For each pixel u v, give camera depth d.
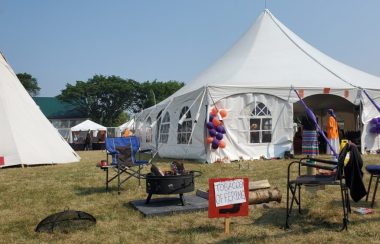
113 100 51.81
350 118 17.89
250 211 4.92
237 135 11.70
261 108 11.91
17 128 11.94
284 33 15.41
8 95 12.37
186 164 10.78
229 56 15.25
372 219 4.37
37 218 4.80
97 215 4.88
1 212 5.20
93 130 31.38
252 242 3.68
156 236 3.96
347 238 3.73
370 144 12.59
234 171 8.84
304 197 5.63
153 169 5.25
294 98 12.05
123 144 7.50
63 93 51.31
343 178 4.33
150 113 17.44
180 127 13.05
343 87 12.33
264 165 9.93
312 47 16.16
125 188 6.86
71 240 3.89
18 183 7.88
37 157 11.84
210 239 3.81
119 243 3.77
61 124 54.25
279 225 4.23
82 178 8.38
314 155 11.26
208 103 11.36
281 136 12.00
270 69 13.31
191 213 4.88
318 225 4.20
